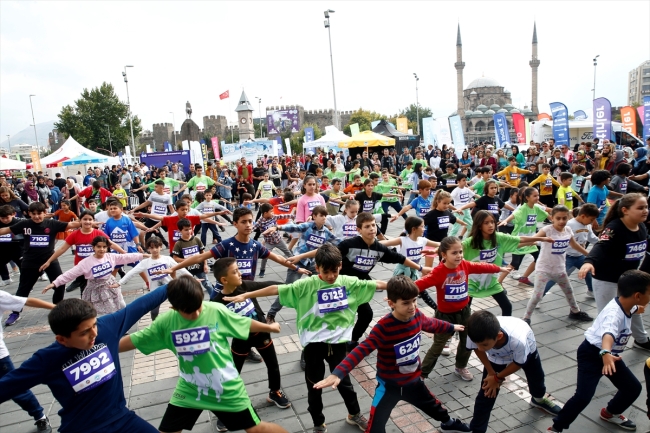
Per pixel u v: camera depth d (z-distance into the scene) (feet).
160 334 11.14
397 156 89.61
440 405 12.42
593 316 20.86
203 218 29.84
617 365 12.44
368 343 11.61
